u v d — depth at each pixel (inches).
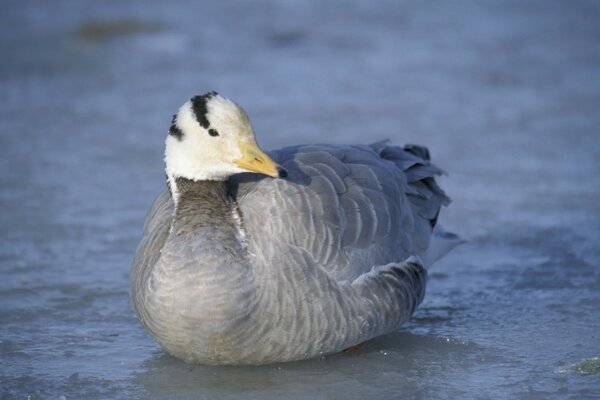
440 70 991.0
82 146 770.8
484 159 733.3
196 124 415.2
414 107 866.8
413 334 462.3
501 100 889.5
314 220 410.3
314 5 1272.1
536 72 981.2
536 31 1144.8
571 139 779.4
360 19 1208.2
